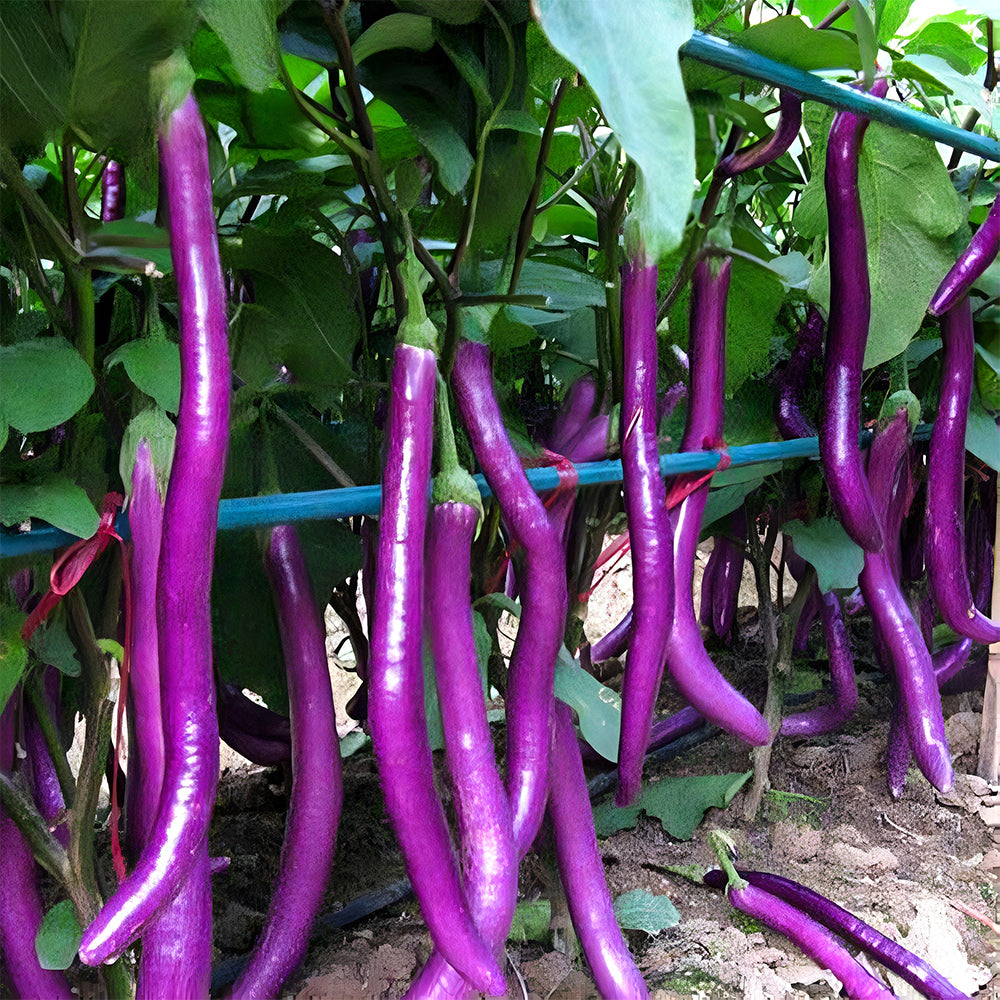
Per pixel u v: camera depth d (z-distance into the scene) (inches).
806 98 28.1
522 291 32.2
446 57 25.3
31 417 20.8
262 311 30.1
